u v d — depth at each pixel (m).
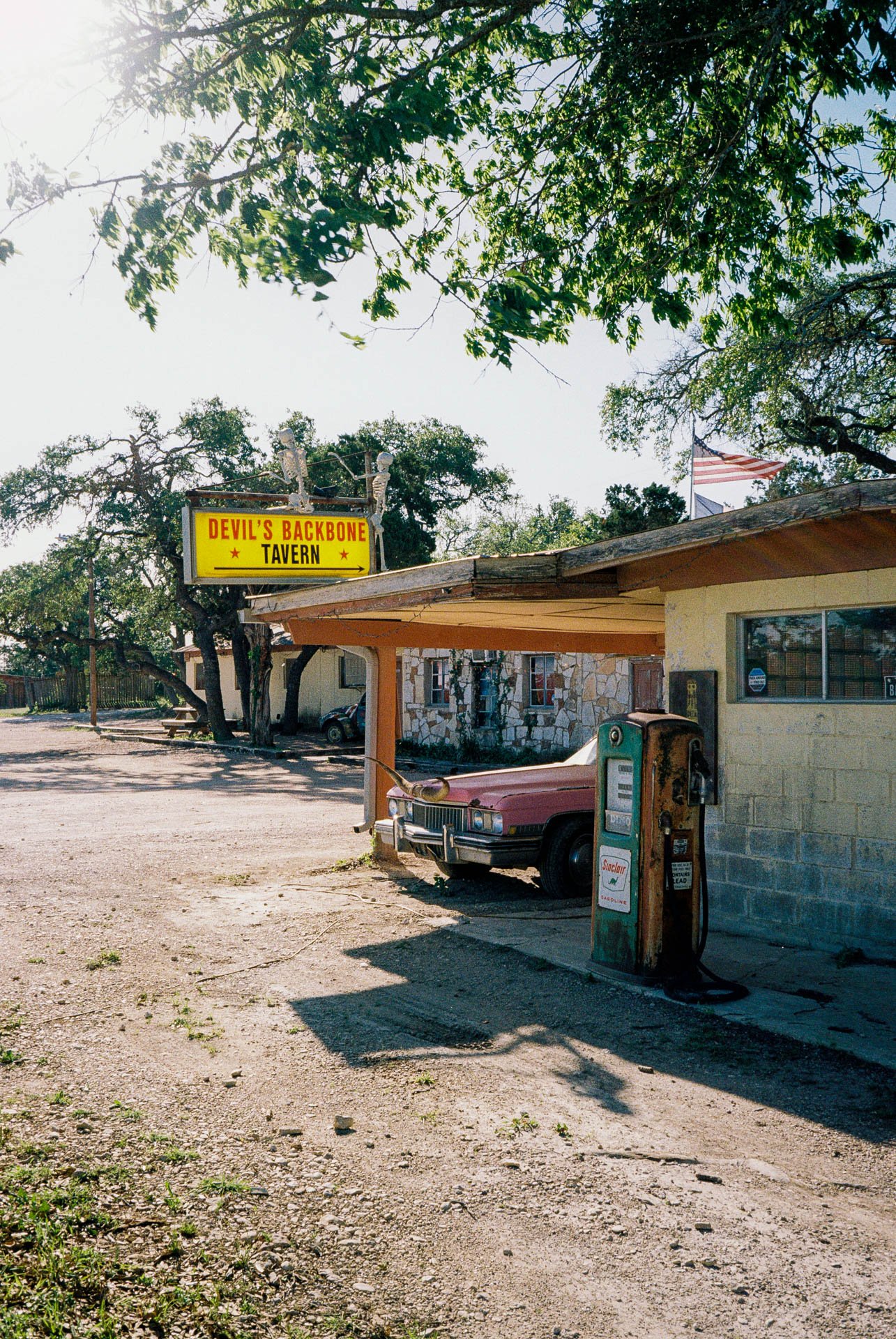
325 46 8.20
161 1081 5.09
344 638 11.82
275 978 7.09
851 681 7.52
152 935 8.32
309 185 7.40
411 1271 3.38
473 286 7.14
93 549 35.19
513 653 24.72
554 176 10.50
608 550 7.74
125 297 8.02
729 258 10.66
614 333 11.08
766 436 19.62
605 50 9.20
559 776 10.41
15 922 8.72
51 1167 4.03
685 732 6.87
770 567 7.74
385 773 12.32
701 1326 3.09
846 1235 3.65
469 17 9.14
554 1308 3.18
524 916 9.20
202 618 34.81
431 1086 5.09
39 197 7.29
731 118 9.84
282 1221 3.69
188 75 8.11
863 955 7.30
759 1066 5.35
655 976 6.82
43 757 30.42
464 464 48.59
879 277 16.91
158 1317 3.05
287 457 17.70
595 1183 4.04
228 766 26.41
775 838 8.00
